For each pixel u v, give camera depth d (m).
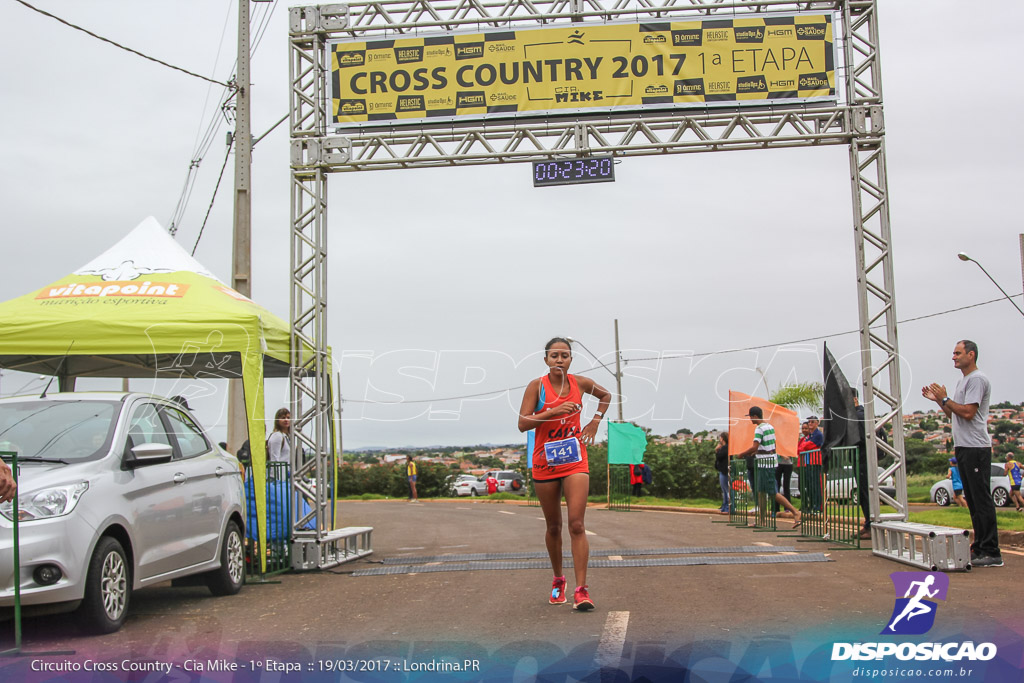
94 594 6.44
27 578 6.12
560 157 11.32
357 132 11.41
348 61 11.45
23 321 9.41
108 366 11.98
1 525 6.07
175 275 10.34
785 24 11.23
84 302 9.79
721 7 11.23
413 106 11.37
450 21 11.37
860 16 11.21
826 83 11.15
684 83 11.20
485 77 11.34
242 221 16.73
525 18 11.32
